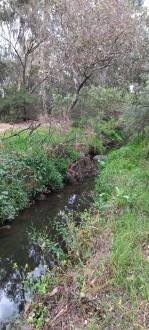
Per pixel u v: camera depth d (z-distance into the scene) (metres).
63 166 9.21
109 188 6.40
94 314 2.94
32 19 17.95
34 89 19.34
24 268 4.76
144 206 4.93
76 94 13.30
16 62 20.16
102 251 3.94
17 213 6.75
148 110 8.25
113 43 14.01
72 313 3.08
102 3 13.56
